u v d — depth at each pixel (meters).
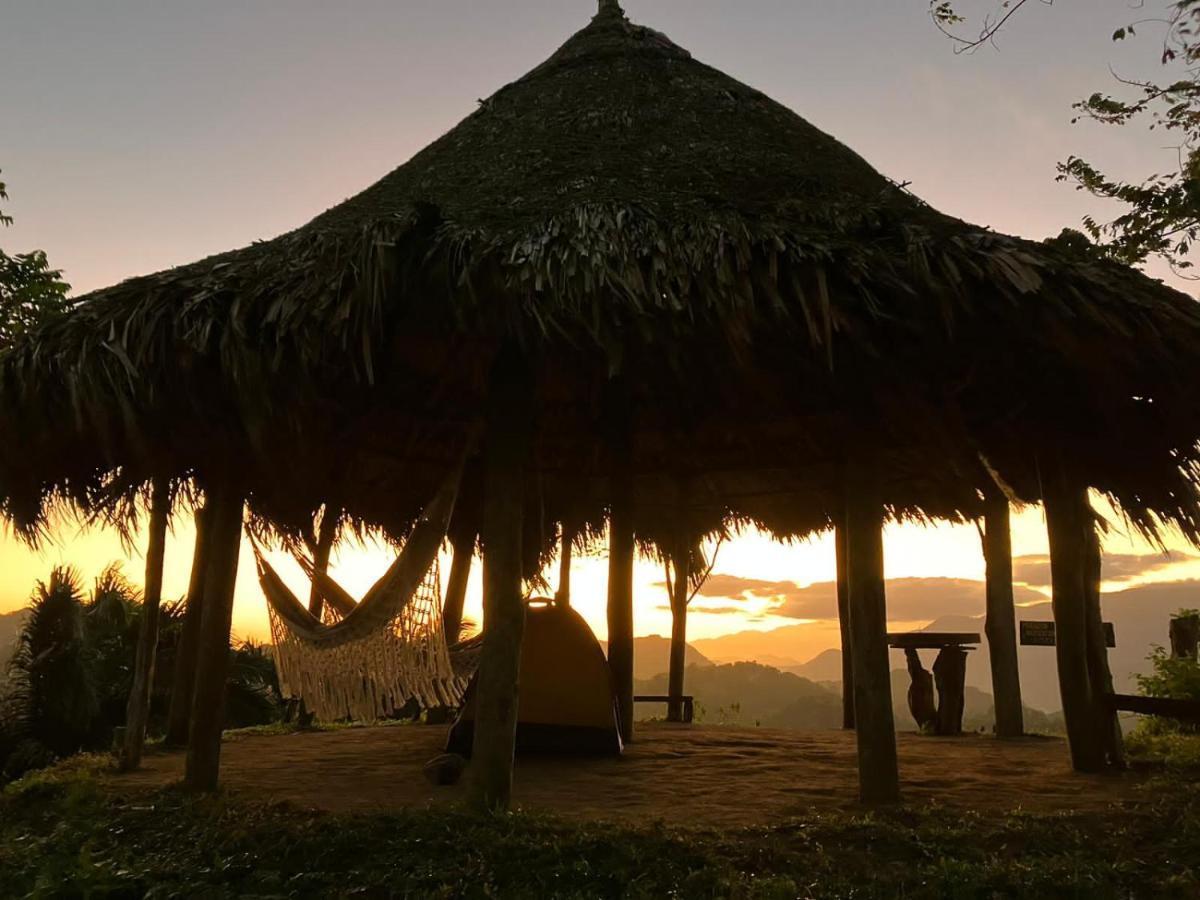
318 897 3.45
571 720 6.84
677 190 5.22
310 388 4.59
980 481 7.70
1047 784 5.34
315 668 5.43
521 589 4.80
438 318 4.61
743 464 8.66
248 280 4.81
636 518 10.46
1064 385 5.60
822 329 4.36
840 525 9.77
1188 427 5.45
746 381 5.59
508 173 5.69
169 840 4.10
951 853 3.78
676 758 6.71
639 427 8.30
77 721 9.36
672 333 4.36
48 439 4.73
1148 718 8.16
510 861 3.67
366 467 7.69
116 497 5.56
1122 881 3.50
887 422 5.35
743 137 6.23
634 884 3.43
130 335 4.55
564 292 4.21
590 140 6.12
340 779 5.64
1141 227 6.98
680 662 11.33
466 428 7.11
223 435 4.96
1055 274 4.56
